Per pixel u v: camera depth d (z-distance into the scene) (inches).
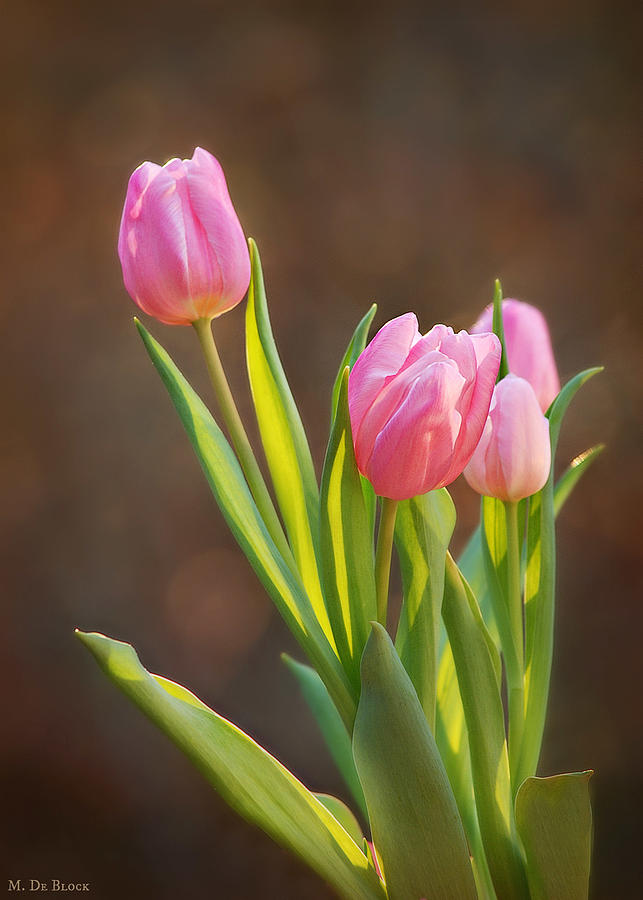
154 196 38.4
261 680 133.6
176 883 124.2
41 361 139.0
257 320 39.9
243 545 38.7
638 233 138.8
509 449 38.6
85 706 132.6
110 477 138.2
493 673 38.5
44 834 127.8
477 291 140.6
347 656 38.5
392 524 37.8
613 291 138.3
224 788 37.4
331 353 139.2
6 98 140.2
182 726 37.2
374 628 36.7
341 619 38.4
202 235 38.5
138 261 38.6
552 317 138.9
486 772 38.5
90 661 133.6
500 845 38.6
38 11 140.0
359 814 125.9
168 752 129.8
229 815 126.5
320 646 38.5
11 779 129.8
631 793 124.9
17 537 136.1
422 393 36.4
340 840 38.1
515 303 41.6
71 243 141.0
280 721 131.9
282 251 140.3
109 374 139.0
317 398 137.9
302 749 130.6
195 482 137.8
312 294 140.4
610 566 131.4
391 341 37.2
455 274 140.8
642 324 136.9
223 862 124.8
